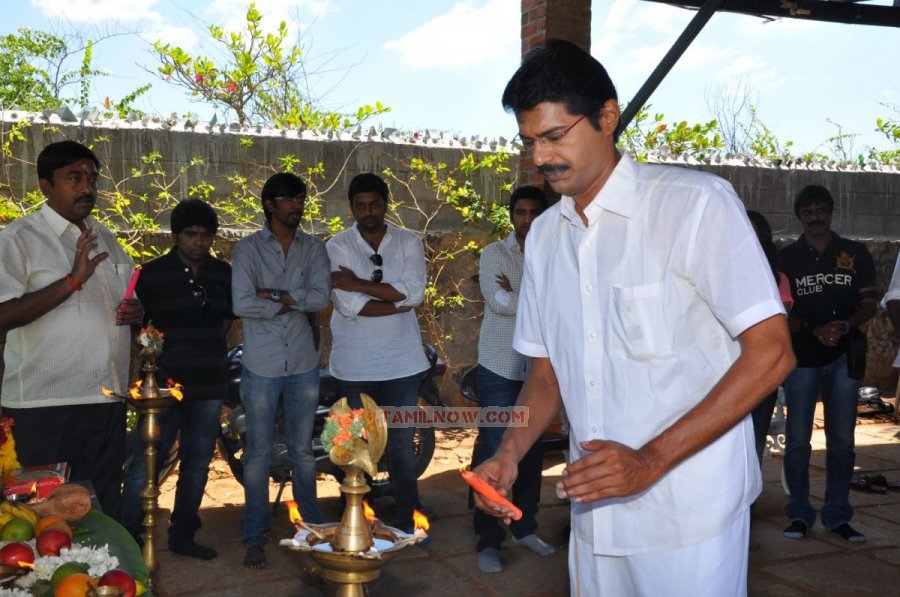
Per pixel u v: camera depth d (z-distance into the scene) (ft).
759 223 15.71
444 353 24.97
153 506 10.78
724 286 6.04
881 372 29.58
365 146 24.98
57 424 12.34
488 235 25.66
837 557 15.07
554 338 7.09
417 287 16.01
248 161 23.89
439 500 18.49
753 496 6.82
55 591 6.19
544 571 14.40
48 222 12.47
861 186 31.86
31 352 12.17
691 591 6.51
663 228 6.33
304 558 14.80
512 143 26.50
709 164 29.78
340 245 16.28
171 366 14.43
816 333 15.33
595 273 6.66
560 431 17.10
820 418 27.12
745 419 6.75
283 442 17.19
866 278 15.79
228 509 17.89
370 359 15.62
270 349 14.75
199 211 14.69
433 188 25.59
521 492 15.30
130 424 21.36
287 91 35.55
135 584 6.56
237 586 13.69
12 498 8.57
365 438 5.49
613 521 6.78
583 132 6.13
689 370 6.39
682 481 6.48
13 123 21.67
